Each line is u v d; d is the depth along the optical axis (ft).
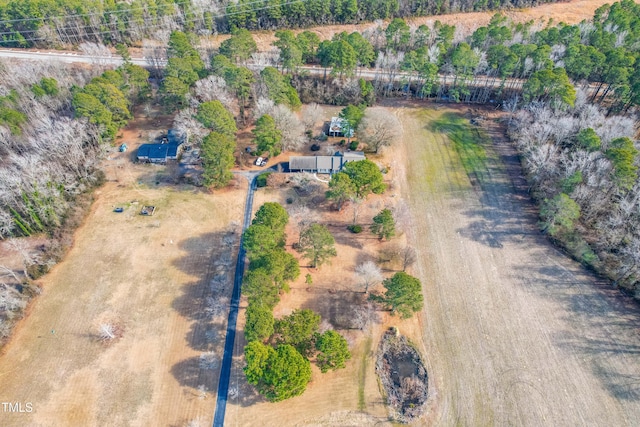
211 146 282.77
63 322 226.99
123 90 353.51
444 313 233.14
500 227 280.51
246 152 342.85
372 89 395.96
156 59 431.43
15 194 261.03
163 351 214.90
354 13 489.26
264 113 333.01
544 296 239.91
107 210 290.97
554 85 330.54
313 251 241.14
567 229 265.54
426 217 288.51
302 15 481.46
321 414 192.03
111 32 458.91
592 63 354.54
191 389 200.54
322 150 345.72
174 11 475.31
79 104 306.96
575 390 200.44
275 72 346.74
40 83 356.59
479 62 380.78
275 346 212.02
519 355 214.28
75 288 242.99
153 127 367.66
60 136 286.05
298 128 331.77
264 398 197.26
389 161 334.65
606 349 215.10
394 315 231.09
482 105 399.85
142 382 203.00
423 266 256.73
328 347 189.57
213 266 255.50
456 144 353.31
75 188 293.02
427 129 370.53
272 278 214.07
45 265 249.34
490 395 199.21
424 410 193.57
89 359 211.61
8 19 442.09
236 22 475.72
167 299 238.07
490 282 248.11
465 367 209.77
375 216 271.69
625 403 195.62
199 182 311.27
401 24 406.41
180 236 273.54
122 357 212.43
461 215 289.74
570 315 230.27
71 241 268.21
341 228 279.08
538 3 531.91
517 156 338.54
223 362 210.38
